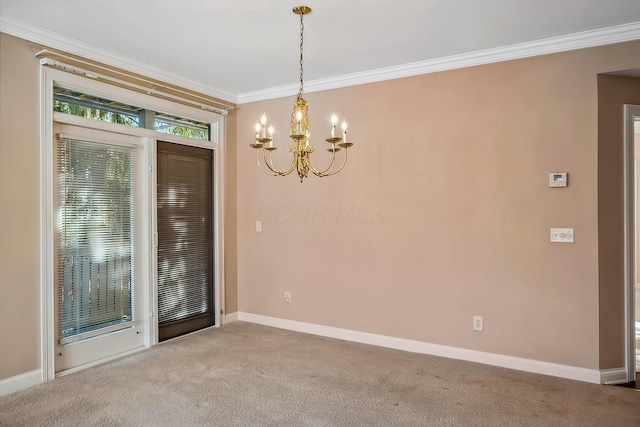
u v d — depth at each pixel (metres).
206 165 4.59
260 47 3.39
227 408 2.73
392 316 3.94
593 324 3.16
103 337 3.60
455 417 2.61
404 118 3.87
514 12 2.79
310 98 4.38
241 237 4.90
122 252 3.78
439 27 3.02
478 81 3.55
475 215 3.56
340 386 3.07
